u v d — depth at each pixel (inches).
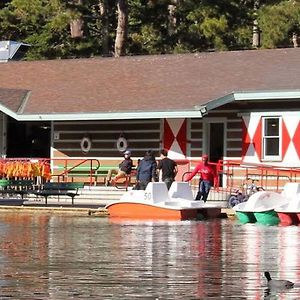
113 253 1556.3
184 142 3243.1
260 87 3085.6
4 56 4323.3
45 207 2851.9
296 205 2412.6
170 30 4704.7
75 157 3412.9
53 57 4667.8
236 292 1133.1
